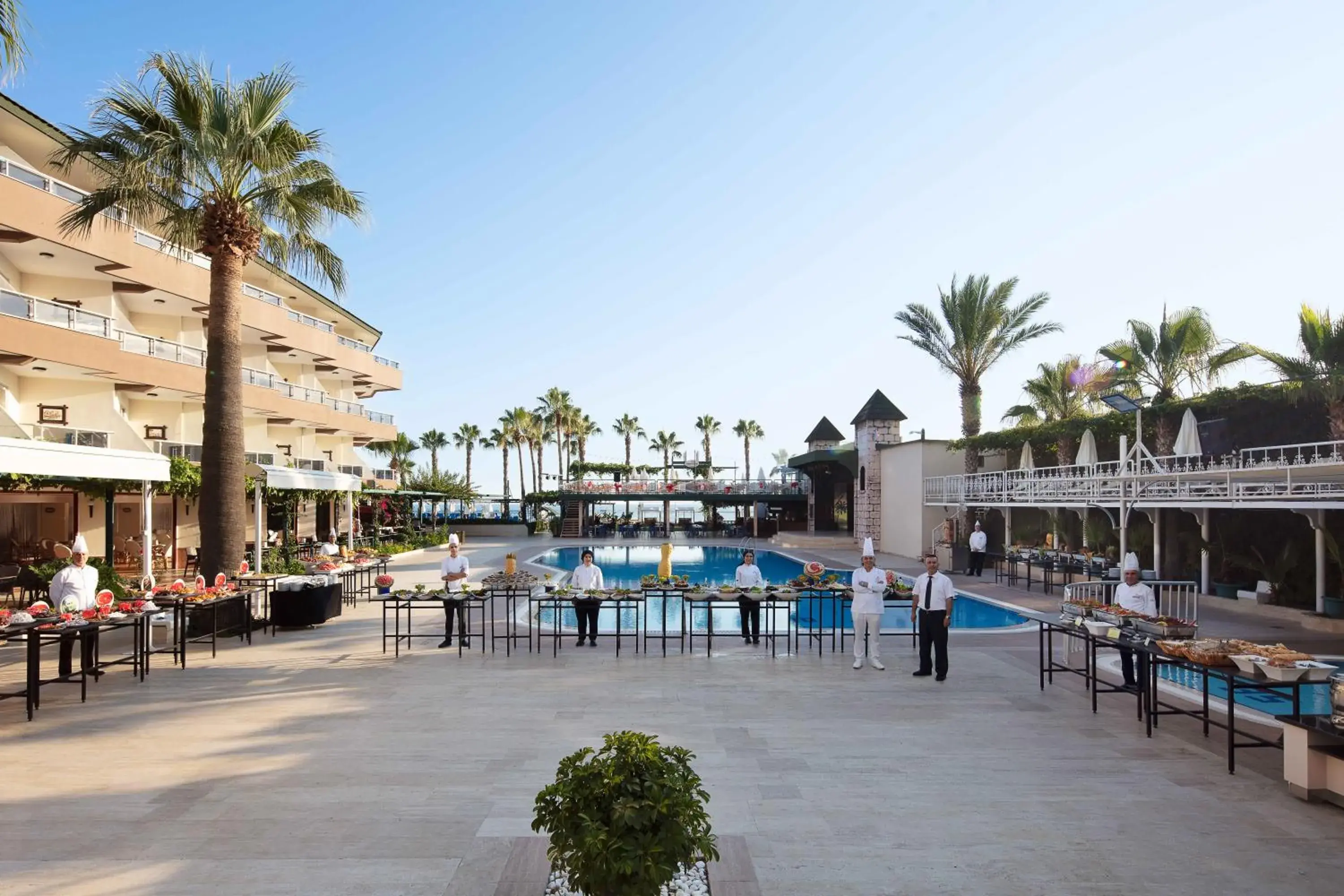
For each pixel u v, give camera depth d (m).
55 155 13.10
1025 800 5.80
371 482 39.75
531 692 9.09
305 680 9.72
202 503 13.45
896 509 33.25
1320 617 14.11
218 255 13.61
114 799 5.79
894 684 9.57
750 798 5.82
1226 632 13.66
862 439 35.97
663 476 55.97
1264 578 17.44
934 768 6.50
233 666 10.58
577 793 3.38
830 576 11.89
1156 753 6.92
